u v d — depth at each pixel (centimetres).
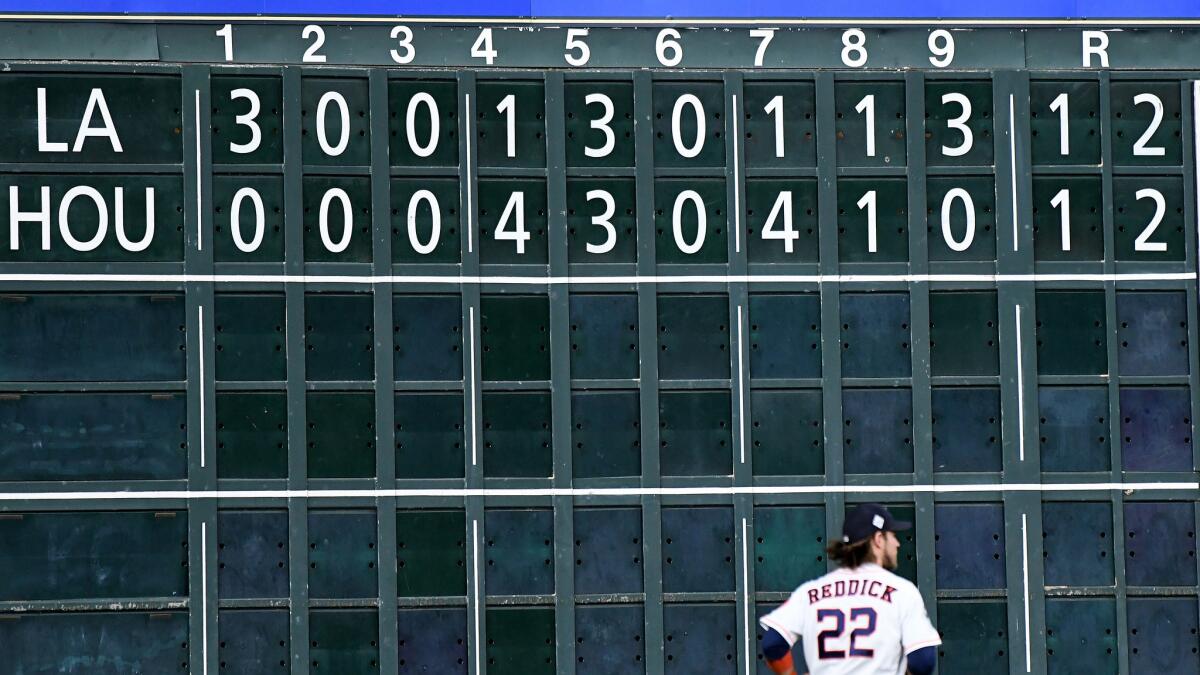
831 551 2575
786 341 3102
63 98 3062
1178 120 3178
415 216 3095
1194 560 3088
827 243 3119
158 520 3011
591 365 3088
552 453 3066
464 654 3030
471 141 3114
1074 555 3081
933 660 2500
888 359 3106
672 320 3098
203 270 3050
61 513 2992
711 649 3045
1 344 3002
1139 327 3130
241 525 3020
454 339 3078
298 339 3053
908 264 3120
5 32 3066
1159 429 3112
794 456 3081
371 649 3019
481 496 3052
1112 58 3186
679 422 3081
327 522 3034
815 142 3144
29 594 2972
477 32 3142
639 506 3062
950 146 3153
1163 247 3147
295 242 3070
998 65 3177
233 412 3036
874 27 3177
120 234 3045
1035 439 3097
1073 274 3131
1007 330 3112
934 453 3091
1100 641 3066
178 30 3103
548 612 3041
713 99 3145
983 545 3078
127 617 2989
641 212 3114
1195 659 3067
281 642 3008
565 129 3127
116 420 3016
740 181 3128
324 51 3120
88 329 3023
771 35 3166
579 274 3098
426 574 3038
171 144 3073
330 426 3048
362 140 3103
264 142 3088
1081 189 3153
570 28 3150
